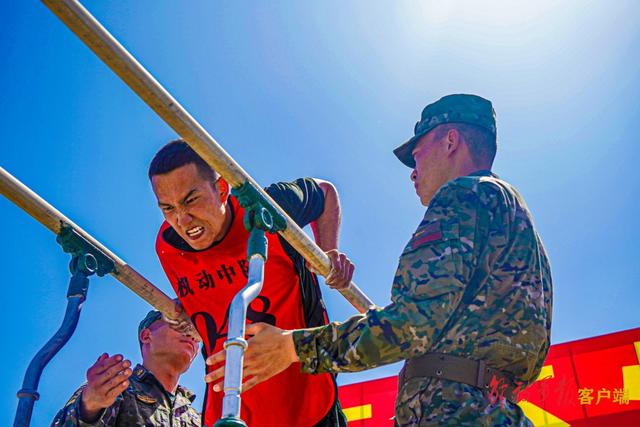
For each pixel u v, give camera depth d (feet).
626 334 17.40
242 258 9.90
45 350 8.41
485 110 9.41
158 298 10.41
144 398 14.01
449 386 6.97
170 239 10.44
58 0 6.30
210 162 7.61
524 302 7.39
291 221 8.38
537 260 7.73
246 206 7.86
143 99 7.06
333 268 9.98
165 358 14.65
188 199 9.62
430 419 6.88
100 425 11.88
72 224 9.12
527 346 7.31
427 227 7.35
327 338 7.04
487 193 7.72
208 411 9.89
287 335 7.18
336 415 9.47
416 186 9.41
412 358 7.35
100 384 11.00
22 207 8.75
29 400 7.93
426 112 9.62
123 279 9.79
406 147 9.73
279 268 9.67
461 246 7.18
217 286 10.07
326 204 11.14
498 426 6.86
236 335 6.28
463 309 7.22
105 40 6.60
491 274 7.38
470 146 9.12
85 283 9.08
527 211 8.07
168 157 9.68
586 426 17.11
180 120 7.21
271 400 9.36
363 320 6.95
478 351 7.13
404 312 6.82
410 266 7.13
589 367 17.49
